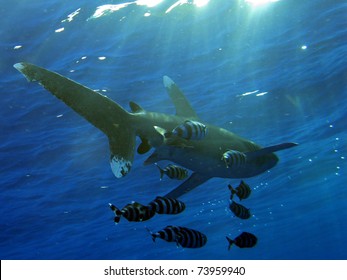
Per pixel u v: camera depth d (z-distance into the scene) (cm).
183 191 638
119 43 1412
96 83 1467
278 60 1520
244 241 648
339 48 1491
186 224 3123
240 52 1484
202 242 566
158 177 1980
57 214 2188
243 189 629
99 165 1797
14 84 1426
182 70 1505
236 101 1634
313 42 1477
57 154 1689
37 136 1591
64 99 461
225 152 573
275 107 1695
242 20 1419
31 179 1800
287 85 1602
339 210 4194
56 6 1334
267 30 1446
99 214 2323
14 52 1373
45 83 446
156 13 1382
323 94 1659
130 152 492
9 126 1532
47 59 1399
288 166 2322
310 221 4469
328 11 1402
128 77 1477
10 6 1327
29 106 1488
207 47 1463
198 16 1403
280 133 1892
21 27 1346
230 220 3338
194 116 606
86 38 1385
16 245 2559
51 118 1534
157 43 1434
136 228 2825
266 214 3509
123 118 502
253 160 678
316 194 3203
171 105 1574
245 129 1808
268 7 1395
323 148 2169
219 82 1554
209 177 638
